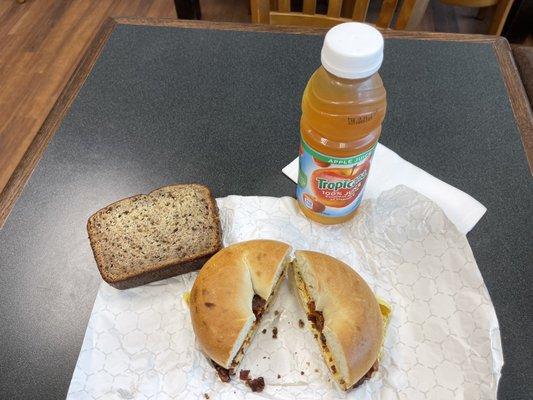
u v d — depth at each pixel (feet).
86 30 6.69
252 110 2.86
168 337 2.07
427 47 3.11
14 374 1.98
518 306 2.11
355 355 1.89
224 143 2.72
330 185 2.10
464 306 2.09
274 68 3.05
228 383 2.00
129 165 2.63
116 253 2.25
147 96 2.93
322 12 5.90
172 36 3.23
